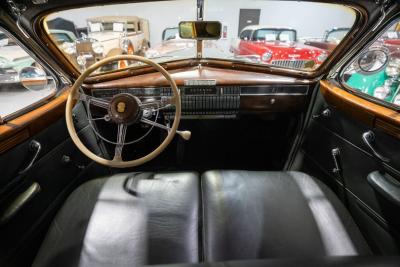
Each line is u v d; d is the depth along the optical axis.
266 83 1.66
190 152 2.12
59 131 1.37
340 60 1.46
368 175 1.11
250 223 1.01
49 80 1.48
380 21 1.14
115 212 1.08
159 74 1.72
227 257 0.88
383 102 1.16
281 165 2.11
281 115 1.87
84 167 1.61
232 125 1.97
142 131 1.89
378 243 1.13
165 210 1.08
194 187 1.21
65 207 1.14
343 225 1.01
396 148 1.02
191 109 1.74
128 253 0.91
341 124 1.38
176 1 1.35
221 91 1.68
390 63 1.23
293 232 0.98
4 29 1.10
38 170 1.19
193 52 1.74
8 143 1.01
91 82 1.61
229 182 1.23
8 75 1.33
